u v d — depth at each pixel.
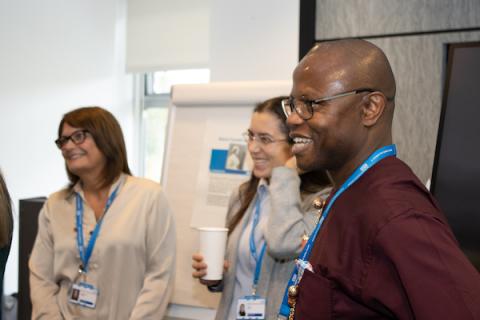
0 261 1.34
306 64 0.92
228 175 2.50
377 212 0.81
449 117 1.74
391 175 0.87
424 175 2.63
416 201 0.81
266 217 1.78
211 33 3.32
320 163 0.92
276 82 2.47
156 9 4.42
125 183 2.05
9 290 3.79
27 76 3.88
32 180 3.96
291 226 1.61
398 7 2.70
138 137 4.80
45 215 2.08
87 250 1.94
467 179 1.69
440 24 2.61
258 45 3.20
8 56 3.74
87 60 4.33
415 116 2.65
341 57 0.89
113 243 1.92
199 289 2.46
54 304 1.96
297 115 0.92
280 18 3.13
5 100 3.74
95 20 4.38
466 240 1.68
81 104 4.29
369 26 2.76
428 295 0.72
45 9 3.98
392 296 0.77
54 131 4.11
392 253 0.76
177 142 2.63
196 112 2.63
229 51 3.28
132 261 1.94
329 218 0.93
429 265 0.74
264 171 1.80
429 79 2.63
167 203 2.07
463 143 1.71
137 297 1.95
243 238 1.80
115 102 4.59
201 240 1.71
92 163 2.00
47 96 4.04
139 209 1.98
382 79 0.89
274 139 1.78
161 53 4.40
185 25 4.28
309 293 0.88
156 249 1.99
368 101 0.88
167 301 1.98
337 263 0.85
